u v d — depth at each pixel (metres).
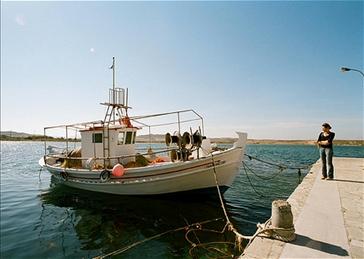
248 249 3.77
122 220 8.80
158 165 9.98
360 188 7.49
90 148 12.20
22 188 15.73
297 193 6.97
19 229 8.23
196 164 9.68
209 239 6.85
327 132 8.95
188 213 9.35
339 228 4.47
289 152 56.03
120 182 10.65
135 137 12.48
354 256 3.50
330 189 7.36
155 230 7.77
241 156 10.48
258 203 10.95
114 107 12.23
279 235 4.07
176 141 10.25
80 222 8.80
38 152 62.59
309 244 3.88
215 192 10.48
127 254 6.16
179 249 6.29
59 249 6.62
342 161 15.23
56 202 11.77
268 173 20.59
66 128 13.95
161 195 10.49
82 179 11.84
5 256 6.23
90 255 6.24
